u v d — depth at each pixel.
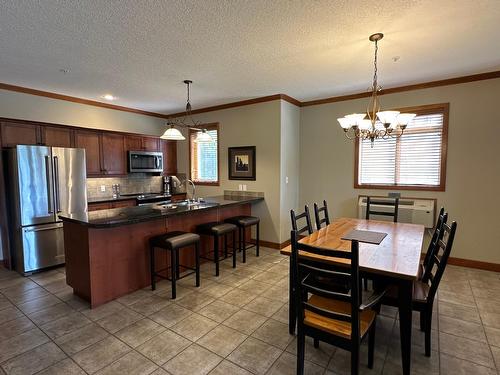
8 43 2.61
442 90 3.85
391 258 1.99
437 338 2.29
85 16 2.16
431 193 4.02
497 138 3.58
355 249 1.48
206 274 3.63
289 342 2.24
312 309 1.69
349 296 1.55
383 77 3.68
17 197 3.54
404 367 1.80
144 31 2.41
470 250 3.81
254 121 4.78
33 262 3.63
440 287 3.21
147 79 3.69
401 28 2.39
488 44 2.71
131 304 2.84
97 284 2.80
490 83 3.57
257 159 4.80
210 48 2.76
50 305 2.82
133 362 2.00
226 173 5.21
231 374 1.90
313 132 4.94
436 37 2.56
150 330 2.39
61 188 3.86
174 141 6.05
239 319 2.57
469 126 3.72
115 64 3.15
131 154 5.17
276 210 4.66
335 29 2.40
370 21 2.28
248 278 3.49
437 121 3.97
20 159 3.50
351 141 4.61
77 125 4.66
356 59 3.06
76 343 2.21
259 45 2.70
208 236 4.11
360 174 4.61
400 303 1.80
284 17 2.20
